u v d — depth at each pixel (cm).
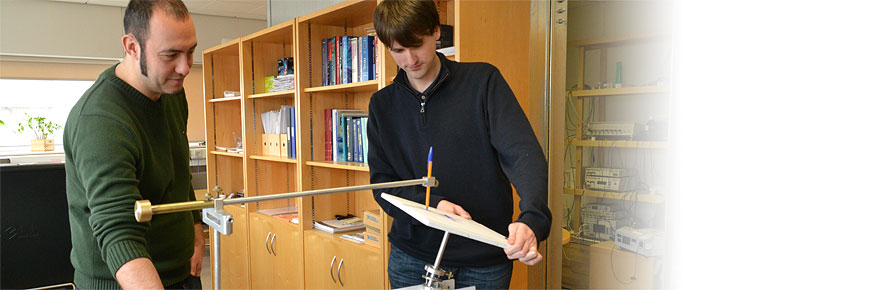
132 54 129
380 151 170
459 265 159
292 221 303
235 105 396
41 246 168
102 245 111
